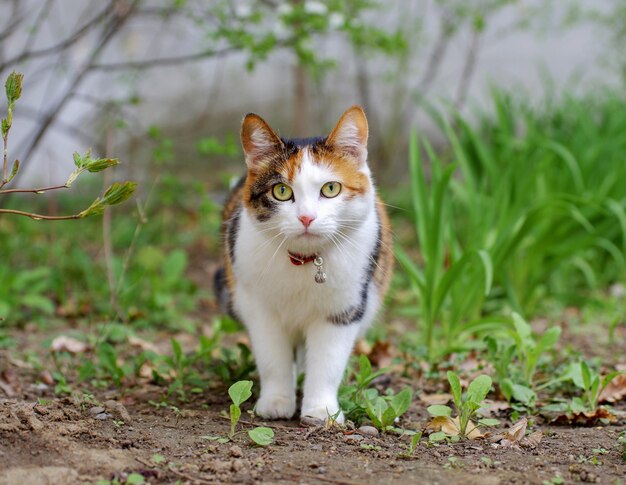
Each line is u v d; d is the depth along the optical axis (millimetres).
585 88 3283
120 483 1313
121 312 1875
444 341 1813
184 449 1392
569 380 1608
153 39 3033
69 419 1428
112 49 2992
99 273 2070
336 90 3338
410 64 3168
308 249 1463
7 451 1344
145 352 1613
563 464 1377
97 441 1389
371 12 3041
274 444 1413
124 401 1548
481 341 1743
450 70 3457
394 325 1966
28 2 2754
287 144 1476
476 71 3471
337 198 1464
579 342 1850
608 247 2057
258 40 2100
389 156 3127
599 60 3080
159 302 1938
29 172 2959
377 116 3234
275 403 1503
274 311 1511
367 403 1473
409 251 2514
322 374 1497
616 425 1493
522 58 3473
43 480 1306
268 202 1467
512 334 1605
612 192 2082
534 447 1420
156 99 3375
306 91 3135
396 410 1447
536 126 2346
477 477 1340
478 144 2064
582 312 2039
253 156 1482
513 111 2543
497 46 3479
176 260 2020
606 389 1578
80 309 1932
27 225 2314
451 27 2854
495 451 1408
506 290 1938
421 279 1799
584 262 2127
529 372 1595
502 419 1519
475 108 2498
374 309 1600
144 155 3039
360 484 1326
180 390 1569
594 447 1420
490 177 2098
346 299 1489
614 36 3193
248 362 1623
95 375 1629
